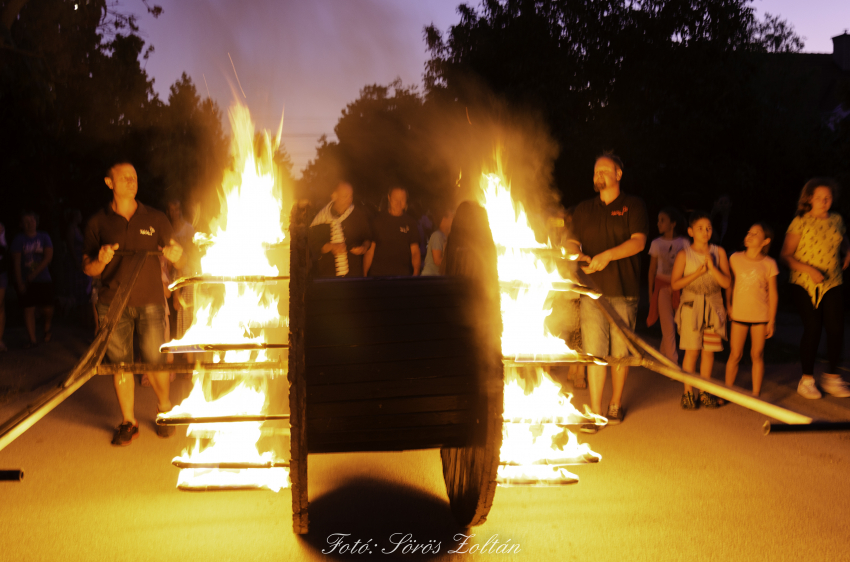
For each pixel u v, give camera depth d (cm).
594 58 2234
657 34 2186
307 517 371
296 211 370
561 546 392
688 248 683
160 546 392
